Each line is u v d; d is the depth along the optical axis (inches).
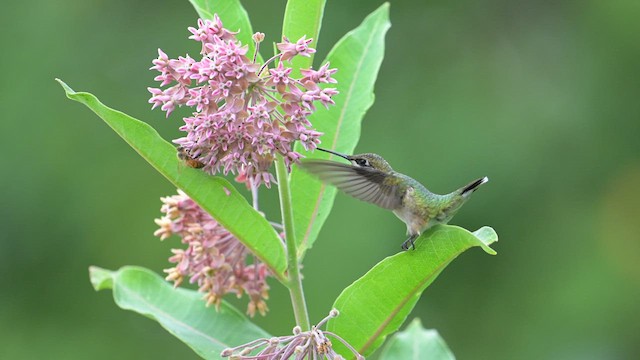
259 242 224.4
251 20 617.0
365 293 225.0
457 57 632.4
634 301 562.6
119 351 559.5
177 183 217.5
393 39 636.7
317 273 550.6
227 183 216.5
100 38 609.9
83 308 570.9
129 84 603.5
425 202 248.5
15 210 576.7
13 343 561.3
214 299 245.3
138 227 582.2
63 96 597.6
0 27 602.2
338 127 256.4
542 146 598.9
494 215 582.2
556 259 575.5
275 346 217.2
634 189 592.1
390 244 549.3
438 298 576.7
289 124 209.5
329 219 559.5
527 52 629.9
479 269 576.4
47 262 575.5
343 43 260.4
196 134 205.0
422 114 609.0
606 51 624.7
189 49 607.8
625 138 602.5
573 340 564.7
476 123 602.2
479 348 570.6
